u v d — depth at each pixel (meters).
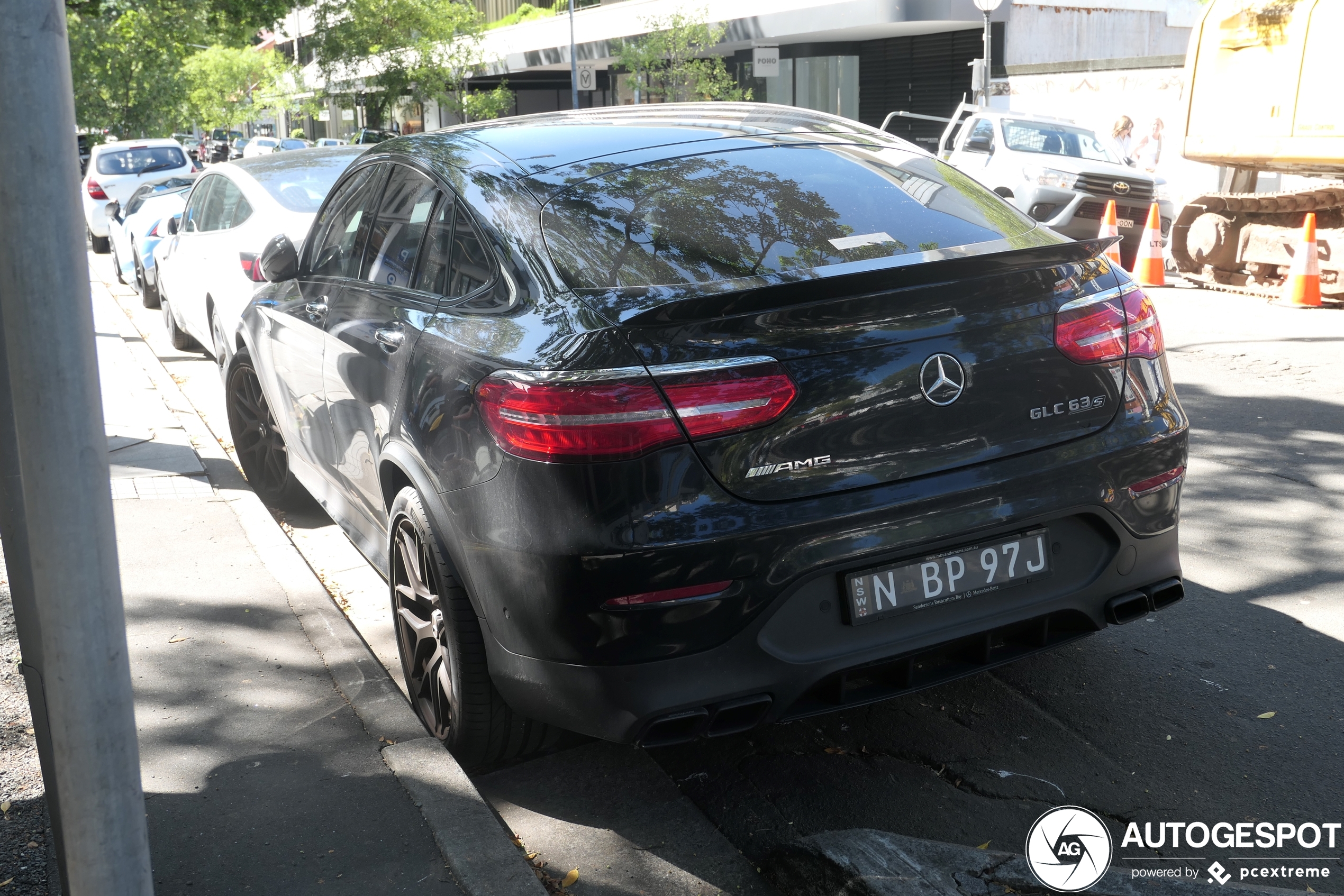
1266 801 2.95
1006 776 3.10
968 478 2.75
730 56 35.59
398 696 3.40
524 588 2.66
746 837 2.89
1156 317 3.15
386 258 3.79
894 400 2.68
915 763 3.19
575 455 2.54
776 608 2.62
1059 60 25.52
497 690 2.93
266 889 2.54
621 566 2.53
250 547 4.61
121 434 6.32
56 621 1.78
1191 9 24.25
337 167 7.93
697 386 2.53
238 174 8.03
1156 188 13.80
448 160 3.57
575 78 33.34
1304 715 3.36
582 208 3.10
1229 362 7.99
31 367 1.71
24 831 2.76
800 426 2.60
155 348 9.73
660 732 2.63
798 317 2.61
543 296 2.85
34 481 1.75
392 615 4.34
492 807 3.06
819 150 3.53
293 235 6.96
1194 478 5.55
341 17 40.22
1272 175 15.98
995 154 14.41
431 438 2.99
